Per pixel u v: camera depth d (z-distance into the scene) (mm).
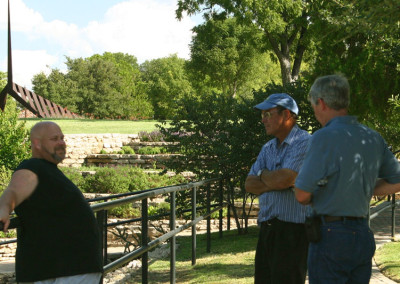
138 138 29859
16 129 20094
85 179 21109
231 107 11172
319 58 8500
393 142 10352
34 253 2738
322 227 2785
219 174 10484
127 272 7715
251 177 3773
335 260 2727
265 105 3691
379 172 3006
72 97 74875
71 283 2773
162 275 7387
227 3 26109
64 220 2787
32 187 2709
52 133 2885
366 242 2764
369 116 8875
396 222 10664
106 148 28625
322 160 2746
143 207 4898
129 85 97500
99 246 2965
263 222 3770
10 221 2771
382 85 7898
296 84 10305
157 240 5273
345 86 2867
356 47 7992
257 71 55281
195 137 11102
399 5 2988
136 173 21641
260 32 27844
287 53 29719
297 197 2803
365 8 3174
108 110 78562
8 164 19406
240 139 10312
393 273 5855
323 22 7227
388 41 6895
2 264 12273
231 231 12461
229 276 6484
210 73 52781
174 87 82812
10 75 28672
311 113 10117
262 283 3838
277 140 3812
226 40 51375
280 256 3625
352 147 2770
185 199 11164
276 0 24734
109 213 18672
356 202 2760
